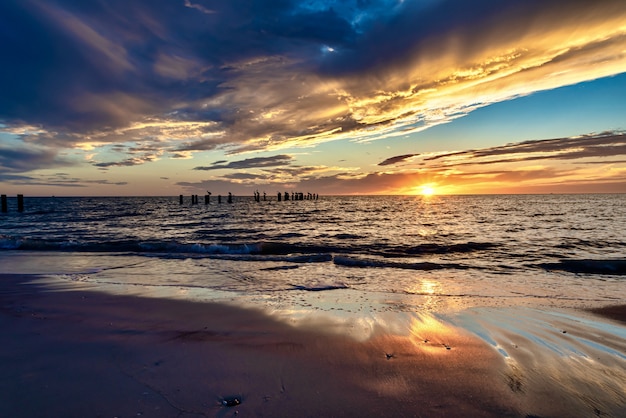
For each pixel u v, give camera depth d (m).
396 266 11.10
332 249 15.34
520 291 7.98
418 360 3.87
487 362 3.83
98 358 3.78
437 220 34.50
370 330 4.93
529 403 2.97
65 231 23.09
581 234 21.19
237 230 24.31
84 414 2.67
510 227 26.25
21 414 2.65
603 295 7.61
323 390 3.15
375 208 65.56
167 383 3.22
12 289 7.46
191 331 4.81
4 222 31.44
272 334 4.72
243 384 3.24
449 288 8.24
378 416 2.73
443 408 2.87
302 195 125.00
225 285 8.30
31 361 3.66
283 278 9.23
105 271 9.96
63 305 6.12
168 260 11.92
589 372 3.60
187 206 76.62
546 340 4.58
